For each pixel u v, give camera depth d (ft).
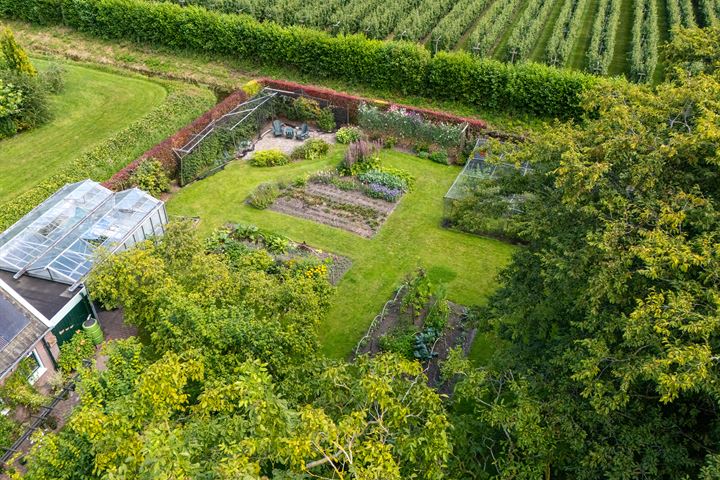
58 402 69.21
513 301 56.03
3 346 65.62
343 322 82.94
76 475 42.39
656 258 42.01
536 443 42.70
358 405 42.86
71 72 147.23
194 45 155.12
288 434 36.63
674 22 160.97
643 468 40.81
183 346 54.19
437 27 154.92
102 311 81.56
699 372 36.29
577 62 153.69
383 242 98.32
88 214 87.30
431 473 38.14
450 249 97.04
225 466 32.65
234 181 113.19
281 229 100.27
